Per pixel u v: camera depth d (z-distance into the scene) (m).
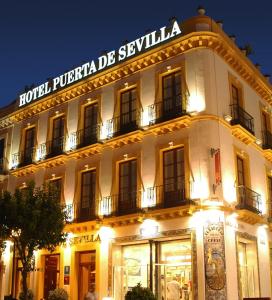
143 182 20.72
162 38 22.03
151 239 19.66
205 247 17.83
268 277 21.02
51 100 26.56
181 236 18.91
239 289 18.03
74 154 24.00
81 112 24.89
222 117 20.16
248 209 19.73
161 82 21.69
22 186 26.69
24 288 17.77
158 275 19.55
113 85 23.77
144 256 20.44
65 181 24.25
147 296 16.22
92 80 24.47
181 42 20.95
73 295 21.88
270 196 23.41
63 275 22.52
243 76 23.27
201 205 18.25
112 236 21.14
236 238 18.81
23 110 28.06
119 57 23.70
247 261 20.41
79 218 22.72
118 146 22.31
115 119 22.89
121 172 22.06
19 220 17.91
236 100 22.20
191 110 19.91
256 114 23.92
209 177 18.61
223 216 18.20
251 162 21.98
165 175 20.19
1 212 18.55
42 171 25.77
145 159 20.98
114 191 21.73
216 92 20.27
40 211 18.36
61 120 26.27
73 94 25.56
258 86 24.45
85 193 23.38
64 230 22.72
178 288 18.84
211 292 17.30
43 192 19.75
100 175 22.69
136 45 23.03
